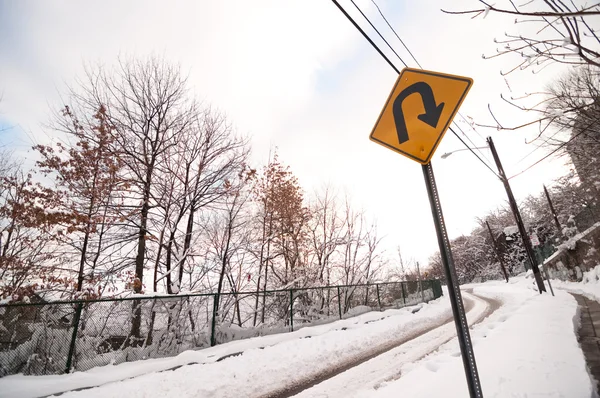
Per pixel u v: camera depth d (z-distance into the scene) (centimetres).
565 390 293
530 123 229
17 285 759
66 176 877
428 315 1334
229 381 555
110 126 1017
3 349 565
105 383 559
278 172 1417
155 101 1175
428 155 203
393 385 406
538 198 3350
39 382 534
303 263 1513
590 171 1692
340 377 540
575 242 1845
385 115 228
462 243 5538
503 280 4184
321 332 1020
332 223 1716
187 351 721
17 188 827
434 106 204
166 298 784
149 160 1159
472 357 174
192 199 1143
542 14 164
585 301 1046
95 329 661
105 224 940
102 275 891
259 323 1059
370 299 1529
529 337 532
